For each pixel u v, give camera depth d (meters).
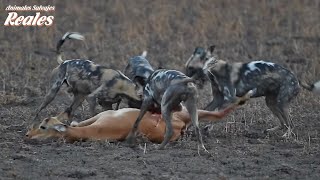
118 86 32.75
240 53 47.28
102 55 46.00
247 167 26.75
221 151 28.75
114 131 29.62
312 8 56.12
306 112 36.09
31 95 38.38
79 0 57.66
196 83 32.97
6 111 34.84
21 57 44.59
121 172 25.48
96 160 26.88
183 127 30.44
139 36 48.72
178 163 26.80
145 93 29.95
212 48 33.31
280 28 52.66
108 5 56.62
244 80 32.84
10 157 27.00
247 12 55.03
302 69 44.31
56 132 29.17
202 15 52.19
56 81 33.72
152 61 44.59
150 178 24.91
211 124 31.95
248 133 32.25
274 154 28.78
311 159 28.08
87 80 32.97
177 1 57.06
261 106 36.69
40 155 27.42
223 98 32.84
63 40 35.09
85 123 30.39
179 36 49.50
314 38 50.47
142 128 29.88
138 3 57.03
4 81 39.72
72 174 25.12
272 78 32.88
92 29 51.69
